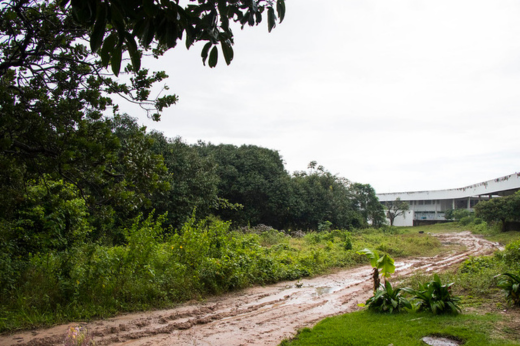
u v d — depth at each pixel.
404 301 6.30
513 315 5.68
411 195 71.38
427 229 52.97
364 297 9.09
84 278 7.39
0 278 6.77
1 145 4.21
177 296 8.29
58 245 8.65
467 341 4.53
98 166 5.34
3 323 5.67
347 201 45.25
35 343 5.15
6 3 4.84
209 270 9.44
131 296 7.57
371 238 27.34
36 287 6.82
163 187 5.67
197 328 6.26
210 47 2.68
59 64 5.93
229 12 2.72
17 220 8.60
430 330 4.97
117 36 2.26
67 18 5.45
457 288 8.29
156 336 5.79
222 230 12.91
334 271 13.76
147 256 8.88
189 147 26.19
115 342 5.47
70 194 8.66
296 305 8.20
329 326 5.62
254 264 11.29
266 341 5.44
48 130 4.99
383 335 4.91
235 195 33.16
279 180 34.91
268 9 2.75
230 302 8.48
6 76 5.34
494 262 11.10
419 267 15.13
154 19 2.30
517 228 38.16
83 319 6.49
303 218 38.78
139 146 5.72
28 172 6.01
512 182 45.88
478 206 40.69
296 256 14.77
